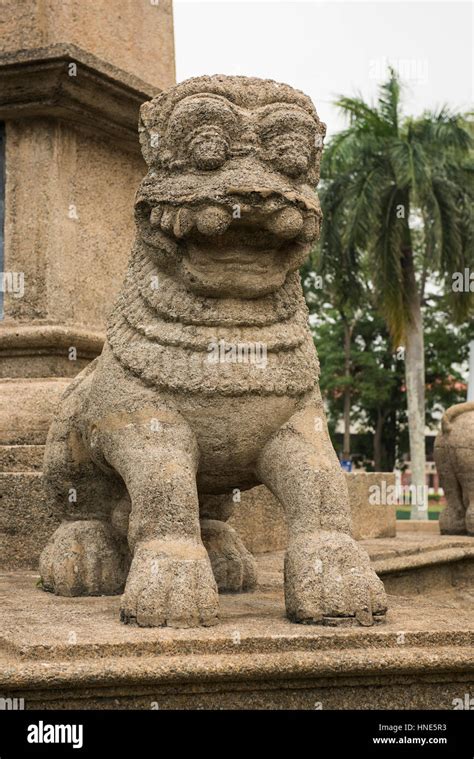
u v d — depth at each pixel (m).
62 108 4.27
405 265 14.87
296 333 2.59
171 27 5.09
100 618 2.29
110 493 2.93
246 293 2.51
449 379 22.53
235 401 2.48
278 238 2.43
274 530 4.31
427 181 13.64
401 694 2.09
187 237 2.43
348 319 20.53
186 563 2.21
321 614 2.20
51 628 2.12
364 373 21.56
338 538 2.32
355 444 24.19
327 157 14.34
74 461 2.89
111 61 4.62
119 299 2.69
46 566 2.85
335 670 1.99
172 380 2.47
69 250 4.42
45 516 3.55
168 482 2.34
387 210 14.08
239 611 2.44
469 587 4.58
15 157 4.40
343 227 14.31
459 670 2.08
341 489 2.43
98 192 4.59
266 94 2.47
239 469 2.61
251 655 1.99
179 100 2.47
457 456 5.46
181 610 2.14
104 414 2.57
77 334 4.29
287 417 2.55
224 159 2.38
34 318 4.32
